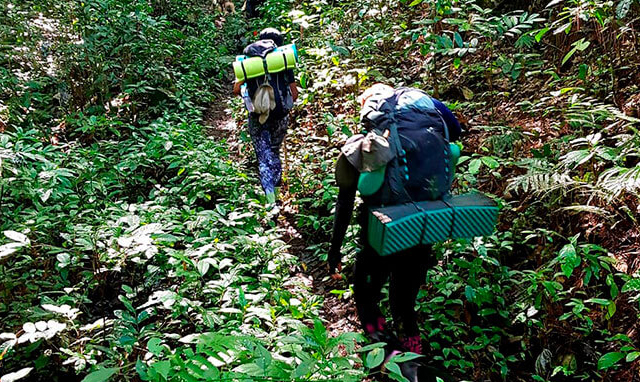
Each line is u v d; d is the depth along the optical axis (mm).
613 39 4750
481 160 3674
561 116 4535
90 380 1729
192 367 1782
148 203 4492
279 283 3887
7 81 6492
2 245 3389
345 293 3838
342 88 6457
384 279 3150
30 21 7398
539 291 3359
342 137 5422
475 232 2807
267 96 4918
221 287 3375
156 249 3480
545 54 5590
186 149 5668
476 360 3262
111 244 3703
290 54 4988
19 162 4484
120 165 5379
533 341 3344
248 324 3145
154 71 7406
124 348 3092
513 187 3752
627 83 4578
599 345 3162
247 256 4070
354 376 1998
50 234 4160
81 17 7793
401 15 7305
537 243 3811
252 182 5605
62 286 3752
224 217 4715
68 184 4617
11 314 3326
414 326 3152
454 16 6105
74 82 7164
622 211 3568
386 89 2988
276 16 9945
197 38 9867
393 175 2746
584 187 3709
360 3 7590
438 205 2740
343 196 2957
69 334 3268
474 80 5750
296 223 5004
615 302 3232
